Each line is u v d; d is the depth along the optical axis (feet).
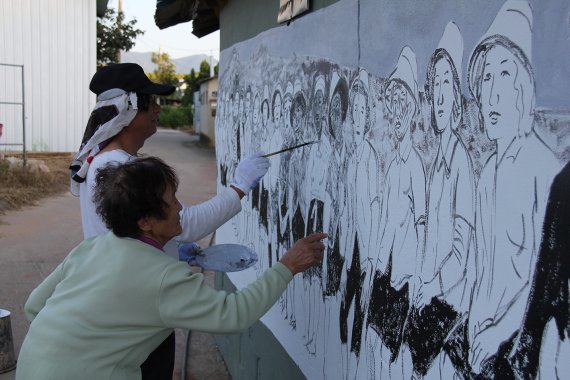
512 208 4.87
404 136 6.57
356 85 7.79
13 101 55.98
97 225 8.07
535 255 4.62
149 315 6.22
